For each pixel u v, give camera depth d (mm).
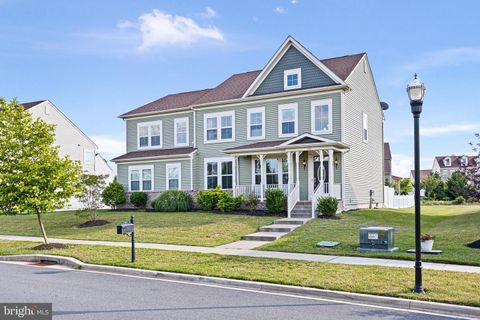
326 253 11820
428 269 9508
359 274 9094
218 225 17984
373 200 26172
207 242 14492
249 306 7137
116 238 16016
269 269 9844
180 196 24234
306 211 19250
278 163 23234
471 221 17969
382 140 29203
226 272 9578
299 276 9016
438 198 49062
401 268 9656
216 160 25641
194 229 17281
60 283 9117
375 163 27281
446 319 6406
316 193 19156
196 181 26250
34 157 14688
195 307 7047
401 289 7801
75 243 15125
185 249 13172
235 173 24172
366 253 11648
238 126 24875
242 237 15367
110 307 7020
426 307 7004
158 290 8406
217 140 25625
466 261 10172
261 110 24031
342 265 10109
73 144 41438
